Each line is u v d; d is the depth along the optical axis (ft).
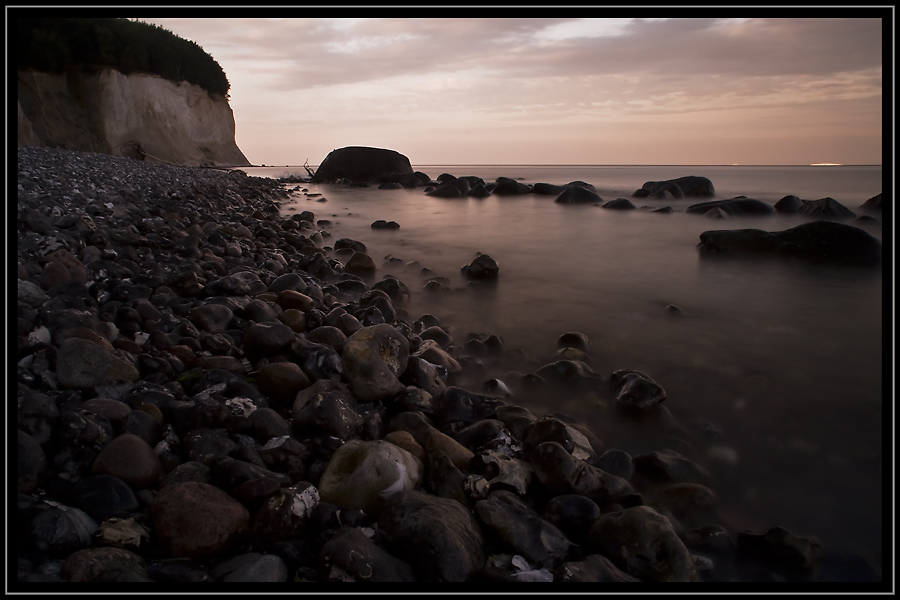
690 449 8.54
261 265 19.60
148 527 5.86
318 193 68.23
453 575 5.45
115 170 47.01
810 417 9.43
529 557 6.03
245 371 10.16
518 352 12.57
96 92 120.47
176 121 143.54
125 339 9.90
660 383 10.87
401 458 7.02
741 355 12.23
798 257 22.57
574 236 30.22
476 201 54.44
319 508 6.22
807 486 7.61
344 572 5.32
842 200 49.52
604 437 8.98
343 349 9.66
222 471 6.62
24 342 8.54
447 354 11.70
